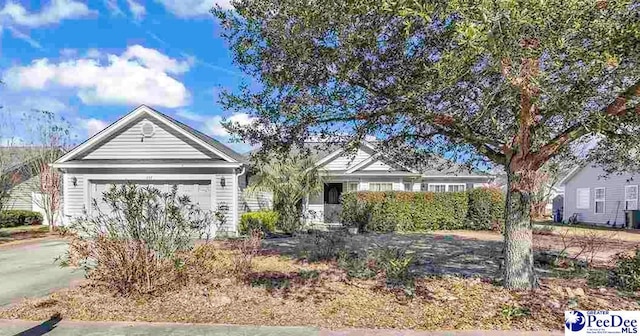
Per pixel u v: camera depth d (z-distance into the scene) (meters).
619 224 23.20
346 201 19.11
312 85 5.88
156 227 6.97
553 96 4.62
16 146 21.33
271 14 5.60
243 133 6.94
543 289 6.56
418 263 9.55
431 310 5.71
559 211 28.94
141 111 17.06
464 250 12.04
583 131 5.71
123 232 6.86
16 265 10.36
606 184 24.36
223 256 9.17
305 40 5.41
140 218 6.91
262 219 16.05
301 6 5.05
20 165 21.17
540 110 5.83
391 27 5.05
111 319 5.55
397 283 7.02
